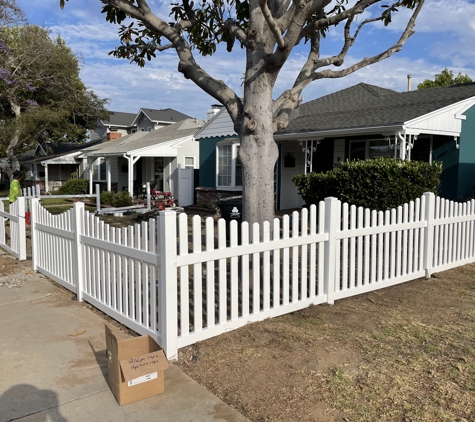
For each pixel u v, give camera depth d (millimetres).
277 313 4570
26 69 22531
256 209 5508
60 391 3195
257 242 4312
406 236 5836
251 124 5352
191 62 5891
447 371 3424
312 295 4902
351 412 2889
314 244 4832
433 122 10281
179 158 20031
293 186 14922
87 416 2877
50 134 29766
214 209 15234
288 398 3068
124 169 24906
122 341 3105
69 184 25578
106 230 4637
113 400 3070
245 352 3770
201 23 7320
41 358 3742
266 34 5379
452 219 6523
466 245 6906
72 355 3799
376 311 4820
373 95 14750
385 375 3371
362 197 8586
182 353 3801
